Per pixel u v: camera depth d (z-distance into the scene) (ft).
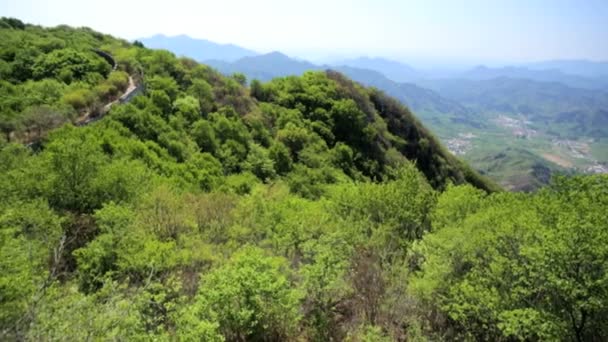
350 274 30.83
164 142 96.07
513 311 23.65
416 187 49.83
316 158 140.36
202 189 78.48
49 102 96.78
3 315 17.26
